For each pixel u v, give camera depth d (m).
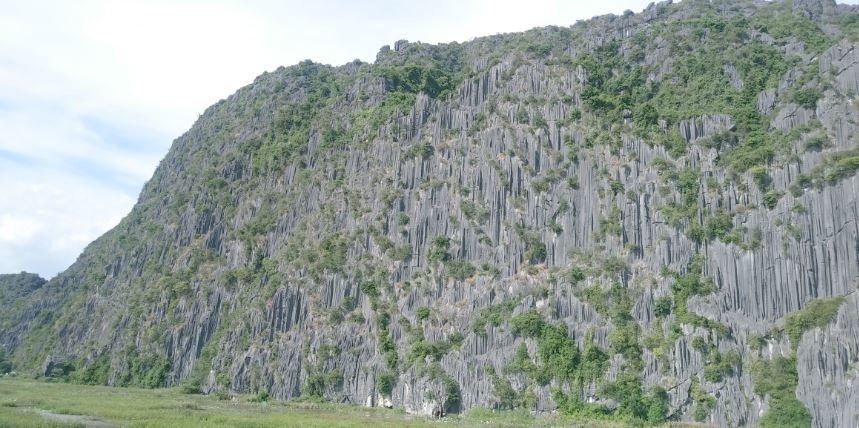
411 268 164.12
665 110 164.12
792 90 148.12
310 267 170.88
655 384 127.62
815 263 126.31
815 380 115.12
